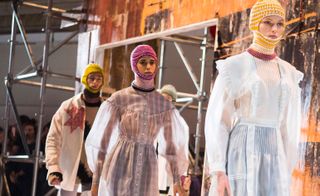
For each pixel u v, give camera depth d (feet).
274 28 14.14
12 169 34.45
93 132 16.62
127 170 16.24
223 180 13.79
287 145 14.15
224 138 14.01
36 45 40.88
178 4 24.81
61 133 20.93
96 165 16.62
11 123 41.06
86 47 31.60
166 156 16.85
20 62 41.42
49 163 20.35
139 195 16.19
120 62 31.27
